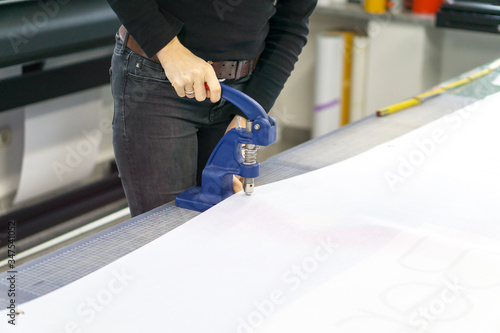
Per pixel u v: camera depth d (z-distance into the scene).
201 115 1.29
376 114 1.65
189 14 1.18
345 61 3.40
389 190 1.21
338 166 1.33
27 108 2.26
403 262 0.95
